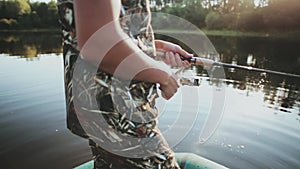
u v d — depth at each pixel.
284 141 2.93
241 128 3.22
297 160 2.57
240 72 6.60
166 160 0.96
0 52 9.94
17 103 4.07
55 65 7.20
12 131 3.19
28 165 2.56
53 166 2.55
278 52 10.64
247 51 10.89
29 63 7.52
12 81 5.35
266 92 4.78
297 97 4.45
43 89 4.80
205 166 1.89
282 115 3.63
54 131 3.24
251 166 2.49
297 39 15.62
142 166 0.92
